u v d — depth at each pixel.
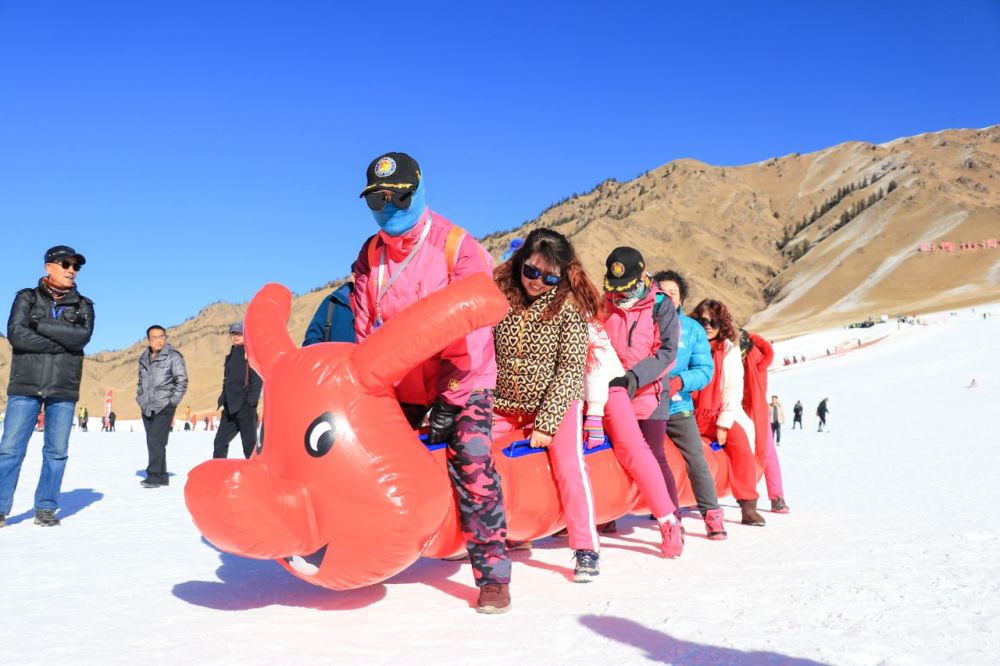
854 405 43.66
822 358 80.62
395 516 3.87
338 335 4.68
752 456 7.00
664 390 5.95
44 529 6.72
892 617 3.99
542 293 4.94
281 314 4.57
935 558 5.41
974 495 8.89
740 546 6.04
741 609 4.17
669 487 5.90
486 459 4.29
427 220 4.39
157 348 9.99
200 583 4.82
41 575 5.00
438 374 4.40
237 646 3.60
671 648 3.53
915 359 67.31
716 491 6.85
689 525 7.07
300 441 3.90
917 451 16.20
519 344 4.95
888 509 7.89
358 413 3.95
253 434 10.27
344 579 3.99
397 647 3.58
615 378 5.62
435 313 4.00
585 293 4.98
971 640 3.62
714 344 6.99
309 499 3.85
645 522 7.32
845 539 6.21
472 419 4.30
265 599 4.46
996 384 47.06
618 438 5.60
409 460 3.98
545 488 4.94
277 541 3.73
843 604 4.24
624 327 5.90
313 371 4.00
